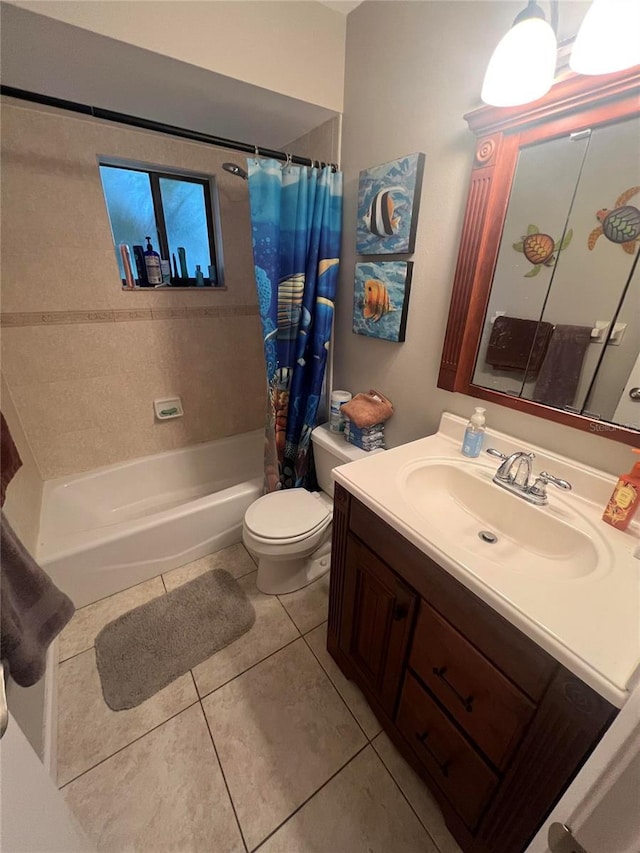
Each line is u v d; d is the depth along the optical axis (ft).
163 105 4.72
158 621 4.97
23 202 4.99
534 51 2.47
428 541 2.63
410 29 3.78
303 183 4.83
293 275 5.32
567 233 2.96
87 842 2.20
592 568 2.56
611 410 2.98
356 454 5.22
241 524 6.39
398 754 3.68
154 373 6.81
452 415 4.28
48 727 3.61
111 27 3.34
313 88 4.57
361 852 3.07
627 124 2.50
